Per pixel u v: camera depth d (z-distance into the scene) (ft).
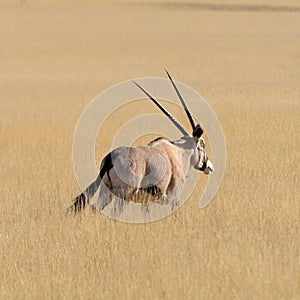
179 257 111.96
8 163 195.62
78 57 545.03
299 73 418.72
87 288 100.68
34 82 410.52
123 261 110.63
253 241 117.91
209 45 622.13
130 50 589.73
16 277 106.32
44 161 196.85
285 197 146.00
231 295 96.99
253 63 481.87
